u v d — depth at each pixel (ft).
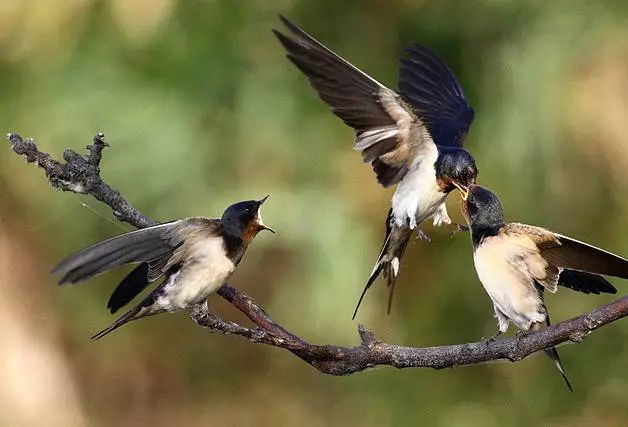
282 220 40.88
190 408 44.34
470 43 43.34
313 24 43.86
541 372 44.39
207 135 41.45
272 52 42.37
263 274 41.88
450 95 34.71
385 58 44.14
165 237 22.45
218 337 44.62
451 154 28.81
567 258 23.91
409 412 43.98
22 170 41.60
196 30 42.16
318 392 44.88
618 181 41.37
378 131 28.91
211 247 22.98
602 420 43.83
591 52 41.27
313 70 28.07
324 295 40.86
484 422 43.55
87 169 22.98
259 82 41.96
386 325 42.65
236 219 23.12
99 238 42.09
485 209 24.84
